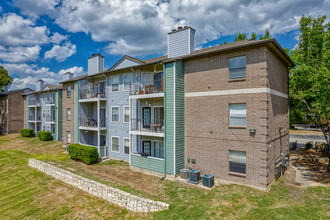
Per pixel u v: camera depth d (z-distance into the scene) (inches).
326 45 668.7
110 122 775.7
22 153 979.9
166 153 532.1
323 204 344.5
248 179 436.5
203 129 505.7
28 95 1518.2
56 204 457.4
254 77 429.7
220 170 477.4
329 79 479.5
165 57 679.1
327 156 711.7
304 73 662.5
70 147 792.3
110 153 773.9
